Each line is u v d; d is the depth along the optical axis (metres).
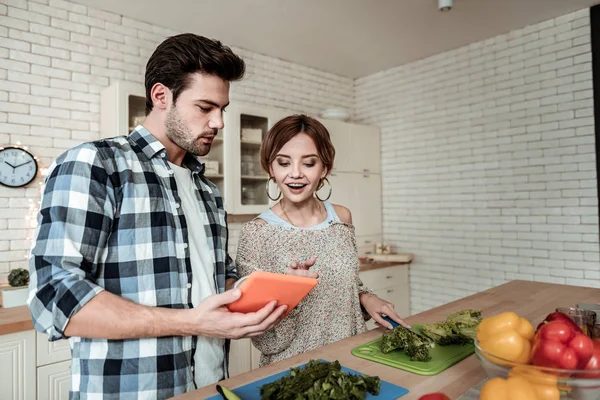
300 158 1.34
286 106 3.95
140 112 2.79
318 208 1.52
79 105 2.79
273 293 0.89
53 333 0.82
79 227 0.85
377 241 4.21
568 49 3.08
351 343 1.17
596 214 2.95
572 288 1.86
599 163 2.91
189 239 1.09
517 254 3.35
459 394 0.84
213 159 3.24
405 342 1.04
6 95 2.52
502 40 3.42
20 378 2.04
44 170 2.64
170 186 1.05
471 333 1.15
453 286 3.74
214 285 1.13
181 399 0.83
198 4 2.85
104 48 2.90
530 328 0.74
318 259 1.38
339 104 4.40
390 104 4.23
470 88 3.62
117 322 0.83
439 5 2.76
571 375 0.65
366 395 0.83
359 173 4.05
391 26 3.24
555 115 3.14
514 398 0.66
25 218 2.57
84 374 0.92
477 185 3.58
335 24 3.20
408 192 4.08
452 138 3.75
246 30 3.28
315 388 0.77
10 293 2.27
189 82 0.98
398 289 3.90
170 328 0.86
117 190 0.94
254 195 3.37
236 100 3.60
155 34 3.14
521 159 3.32
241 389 0.86
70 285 0.81
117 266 0.93
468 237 3.64
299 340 1.32
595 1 2.89
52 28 2.69
